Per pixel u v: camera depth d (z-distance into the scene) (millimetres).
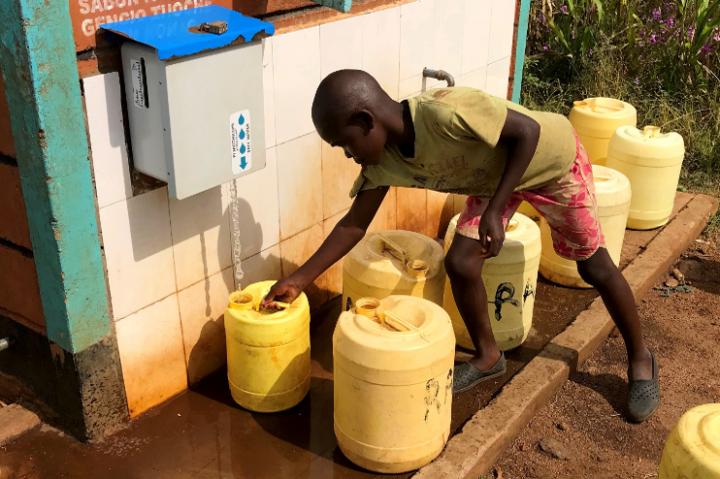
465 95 2641
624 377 3553
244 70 2689
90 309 2764
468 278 3031
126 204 2785
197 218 3076
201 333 3266
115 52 2578
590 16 6934
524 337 3605
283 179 3434
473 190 2945
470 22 4328
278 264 3549
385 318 2750
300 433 3049
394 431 2715
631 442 3168
